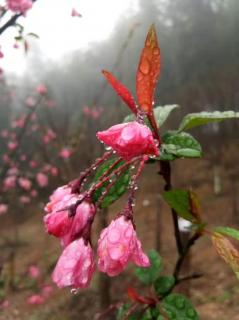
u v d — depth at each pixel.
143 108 0.84
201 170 15.91
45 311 6.91
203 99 17.92
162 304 1.06
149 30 0.80
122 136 0.75
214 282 7.46
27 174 7.21
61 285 0.77
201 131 17.30
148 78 0.82
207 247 9.00
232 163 15.46
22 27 2.21
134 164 0.92
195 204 1.00
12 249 9.42
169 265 7.97
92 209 0.82
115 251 0.75
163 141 0.95
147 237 10.58
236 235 0.94
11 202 7.79
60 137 6.83
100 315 1.30
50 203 0.86
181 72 19.94
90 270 0.79
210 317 6.24
